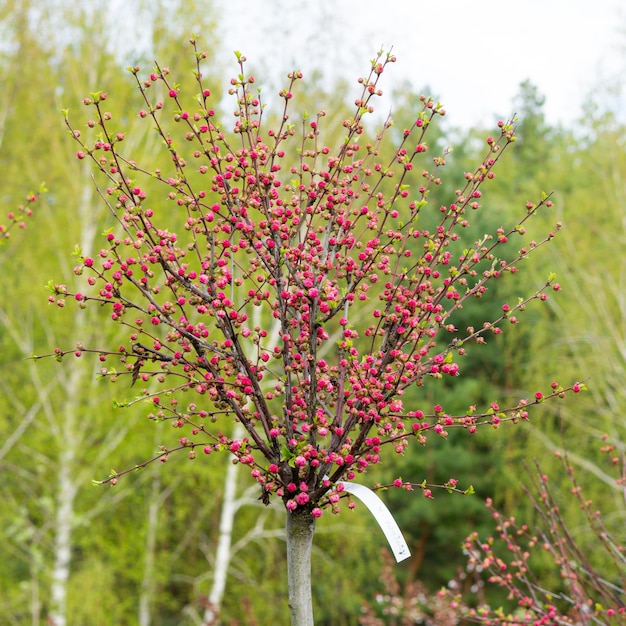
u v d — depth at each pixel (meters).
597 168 15.74
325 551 13.40
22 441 11.74
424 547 14.27
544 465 12.95
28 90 12.33
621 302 13.11
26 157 11.69
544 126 22.05
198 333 2.62
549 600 3.83
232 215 2.64
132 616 12.12
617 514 11.24
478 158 17.80
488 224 13.49
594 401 13.31
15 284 11.80
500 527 4.07
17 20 12.34
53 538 12.00
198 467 11.46
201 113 2.61
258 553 14.33
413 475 14.12
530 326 14.11
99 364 11.30
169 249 2.57
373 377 2.55
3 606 10.98
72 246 11.24
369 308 10.96
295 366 2.64
